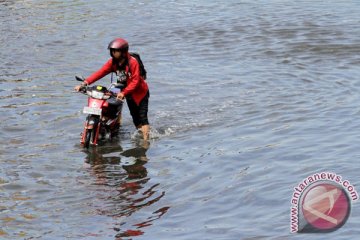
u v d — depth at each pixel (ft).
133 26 122.72
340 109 68.90
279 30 114.93
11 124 68.59
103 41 110.73
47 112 72.54
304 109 70.03
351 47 100.32
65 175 55.36
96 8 141.28
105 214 47.47
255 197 47.21
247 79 85.15
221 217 44.80
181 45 106.83
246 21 124.47
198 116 70.44
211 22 124.57
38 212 48.29
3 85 84.33
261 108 71.77
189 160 57.26
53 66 94.68
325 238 39.14
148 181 53.31
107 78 88.17
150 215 46.70
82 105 75.10
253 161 55.06
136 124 65.87
